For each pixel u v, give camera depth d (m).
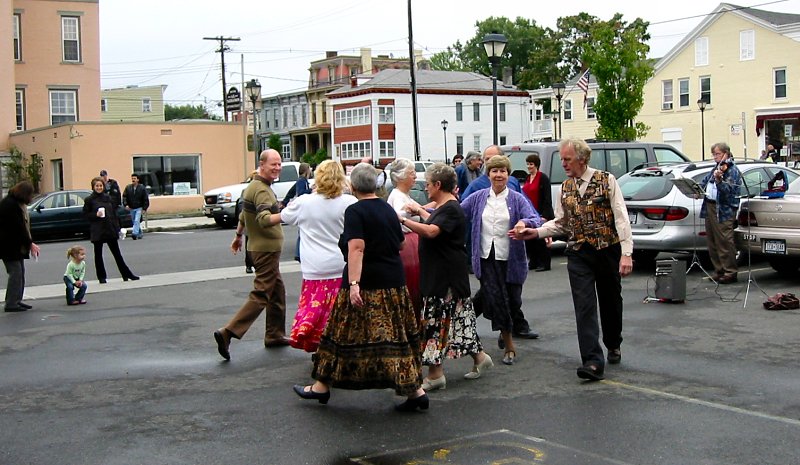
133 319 11.16
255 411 6.82
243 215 8.91
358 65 86.25
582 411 6.60
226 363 8.55
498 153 11.00
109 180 27.61
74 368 8.45
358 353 6.54
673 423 6.25
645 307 10.92
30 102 42.81
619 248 7.62
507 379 7.62
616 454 5.61
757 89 49.25
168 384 7.76
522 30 99.62
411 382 6.51
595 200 7.48
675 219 13.36
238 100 50.28
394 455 5.69
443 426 6.30
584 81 44.25
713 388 7.18
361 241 6.43
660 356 8.34
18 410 6.96
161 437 6.19
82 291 12.66
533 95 69.19
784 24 47.94
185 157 37.25
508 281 8.26
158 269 17.05
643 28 56.44
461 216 7.15
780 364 7.94
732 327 9.59
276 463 5.59
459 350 7.29
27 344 9.68
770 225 12.11
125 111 77.94
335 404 6.98
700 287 12.36
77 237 28.39
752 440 5.85
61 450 5.93
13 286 12.02
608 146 16.80
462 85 68.00
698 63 51.81
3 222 11.91
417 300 7.60
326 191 7.82
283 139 89.50
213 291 13.55
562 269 14.61
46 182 37.25
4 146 40.25
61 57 43.47
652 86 54.09
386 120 65.19
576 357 8.41
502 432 6.12
